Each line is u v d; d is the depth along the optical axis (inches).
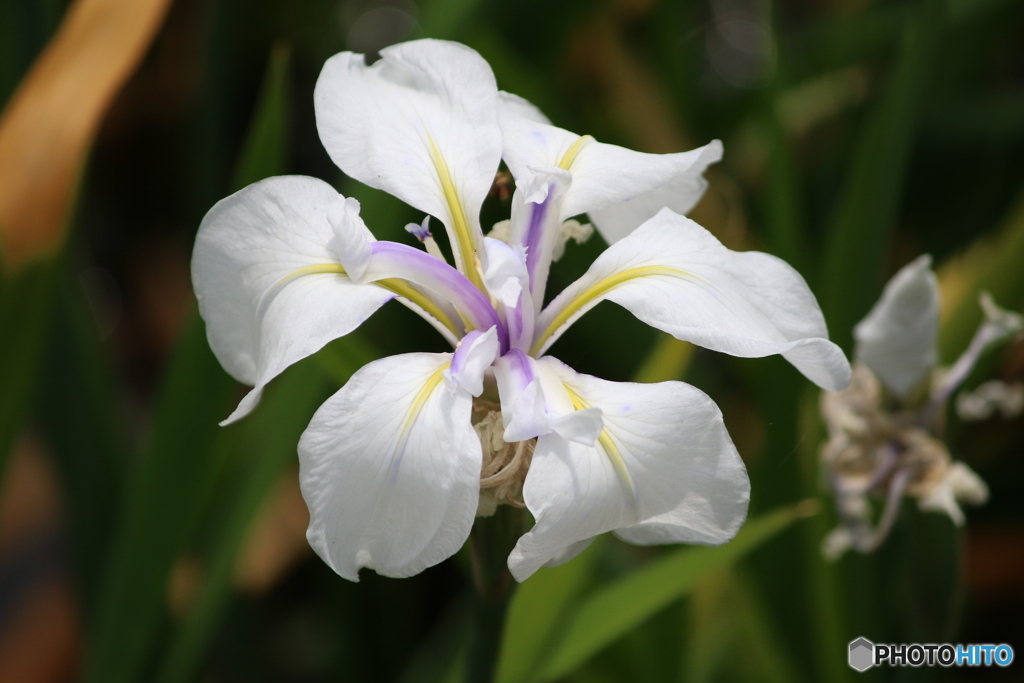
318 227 25.3
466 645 26.4
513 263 25.3
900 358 27.9
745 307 25.3
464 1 30.3
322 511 24.1
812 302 25.3
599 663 31.1
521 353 25.3
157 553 29.2
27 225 27.6
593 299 25.6
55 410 30.6
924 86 31.2
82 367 30.7
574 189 26.1
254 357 25.1
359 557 24.2
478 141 26.0
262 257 25.2
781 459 31.5
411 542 24.2
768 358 31.6
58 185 27.8
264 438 29.9
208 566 30.2
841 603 30.8
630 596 28.2
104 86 27.9
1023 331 30.5
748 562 31.5
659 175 25.9
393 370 24.7
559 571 27.3
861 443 28.5
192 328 28.9
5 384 28.3
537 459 24.3
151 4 28.0
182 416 29.1
